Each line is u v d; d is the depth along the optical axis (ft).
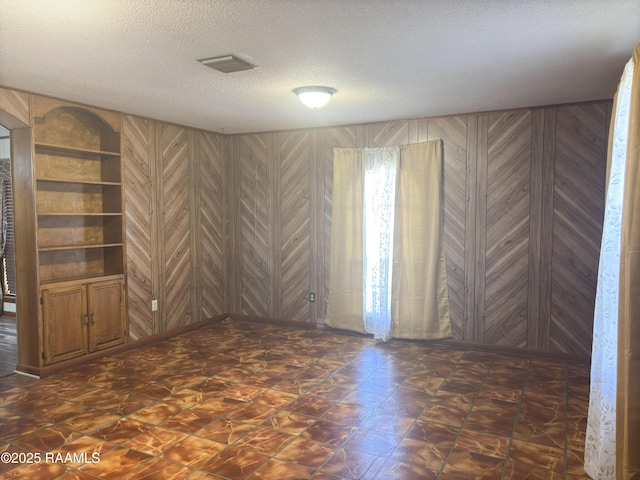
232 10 7.48
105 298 14.84
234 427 10.07
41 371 13.04
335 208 17.57
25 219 13.03
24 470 8.38
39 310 12.98
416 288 16.38
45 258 14.03
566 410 10.95
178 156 17.52
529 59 9.98
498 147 15.17
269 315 19.40
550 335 14.85
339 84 11.90
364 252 17.21
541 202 14.74
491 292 15.53
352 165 17.24
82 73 10.87
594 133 13.96
